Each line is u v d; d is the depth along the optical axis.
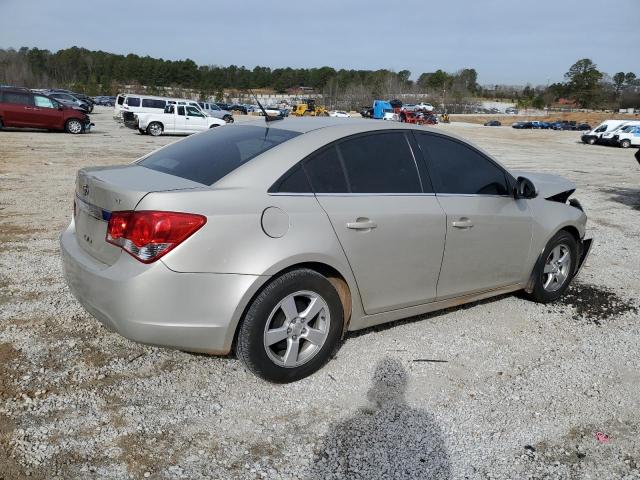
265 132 3.75
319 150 3.48
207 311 3.00
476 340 4.13
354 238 3.43
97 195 3.21
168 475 2.57
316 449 2.80
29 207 8.11
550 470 2.73
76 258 3.29
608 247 7.23
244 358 3.18
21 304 4.36
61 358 3.55
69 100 44.50
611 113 126.31
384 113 66.25
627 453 2.89
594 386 3.55
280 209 3.19
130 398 3.16
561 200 5.16
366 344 3.96
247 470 2.63
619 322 4.63
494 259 4.30
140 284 2.91
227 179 3.21
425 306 4.02
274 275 3.16
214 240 2.98
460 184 4.11
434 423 3.07
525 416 3.18
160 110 30.03
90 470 2.57
